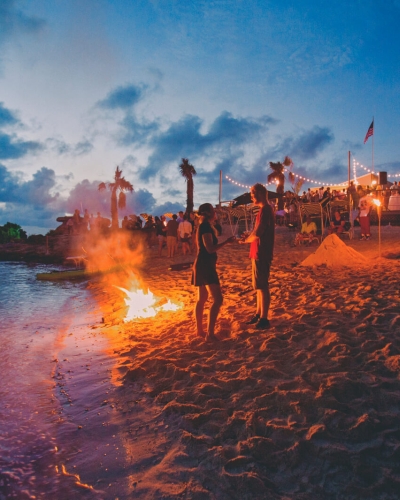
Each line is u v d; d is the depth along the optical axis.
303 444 2.88
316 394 3.40
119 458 3.02
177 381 4.12
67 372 4.81
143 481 2.74
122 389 4.18
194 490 2.59
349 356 4.02
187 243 18.31
